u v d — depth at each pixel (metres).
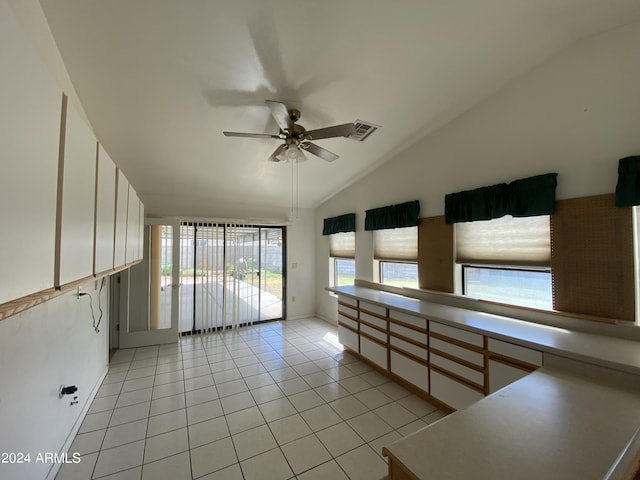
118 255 1.79
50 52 1.68
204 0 1.57
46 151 0.84
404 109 2.66
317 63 2.05
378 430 2.18
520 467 0.89
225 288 4.74
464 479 0.85
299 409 2.46
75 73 1.99
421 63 2.11
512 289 2.47
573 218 2.01
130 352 3.78
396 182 3.59
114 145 2.95
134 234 2.47
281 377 3.07
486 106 2.57
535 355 1.78
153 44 1.83
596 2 1.67
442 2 1.65
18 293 0.69
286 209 5.36
